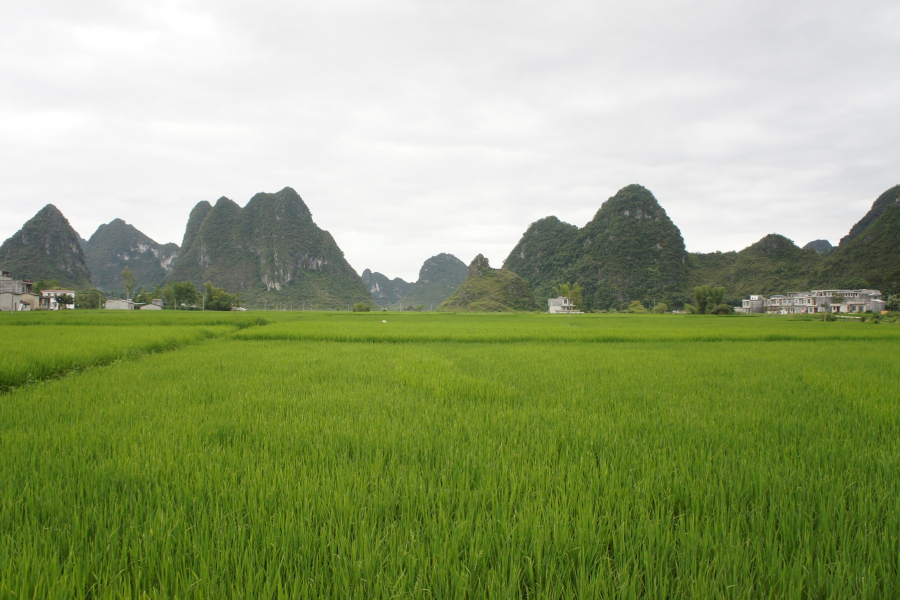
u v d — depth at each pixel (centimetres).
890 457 300
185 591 164
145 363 842
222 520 211
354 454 315
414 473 264
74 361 783
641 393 563
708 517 221
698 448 338
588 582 172
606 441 347
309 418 415
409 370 745
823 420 423
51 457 298
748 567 177
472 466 286
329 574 180
